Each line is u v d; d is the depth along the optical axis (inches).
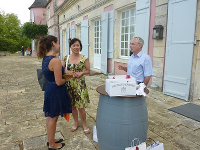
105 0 278.8
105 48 284.8
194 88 155.4
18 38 1350.9
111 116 74.5
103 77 282.0
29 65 487.2
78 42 101.8
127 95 72.3
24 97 187.5
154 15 185.9
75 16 429.7
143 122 76.1
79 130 114.4
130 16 238.2
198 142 98.6
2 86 237.8
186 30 151.6
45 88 87.7
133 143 74.9
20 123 125.1
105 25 279.7
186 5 149.1
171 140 100.6
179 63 161.0
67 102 88.6
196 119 124.2
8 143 100.1
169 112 138.5
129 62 103.8
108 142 77.4
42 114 140.9
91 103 164.4
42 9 857.5
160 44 181.2
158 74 188.2
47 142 98.1
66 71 99.1
